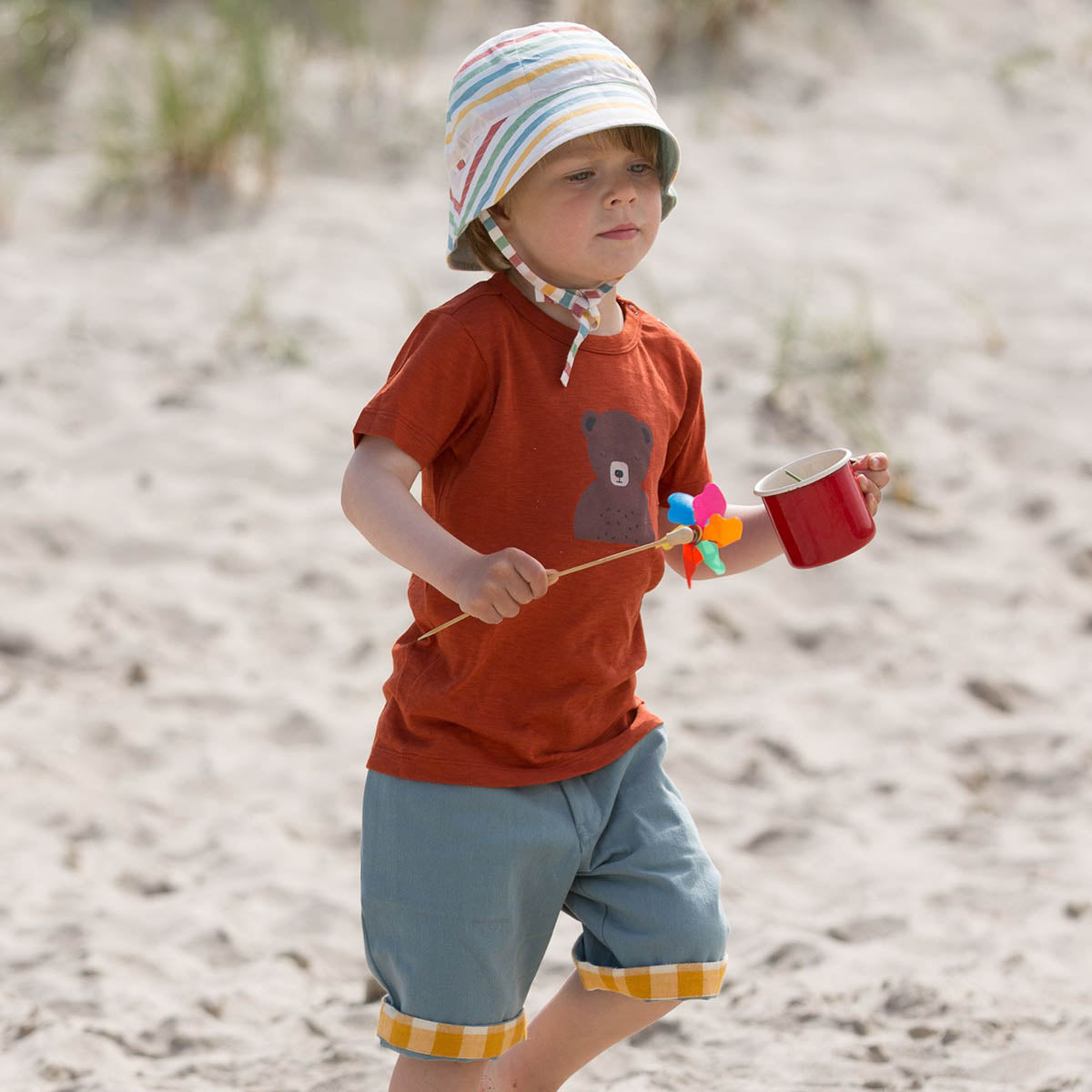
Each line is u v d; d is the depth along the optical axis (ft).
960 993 36.63
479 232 27.89
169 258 89.45
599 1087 33.45
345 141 101.81
